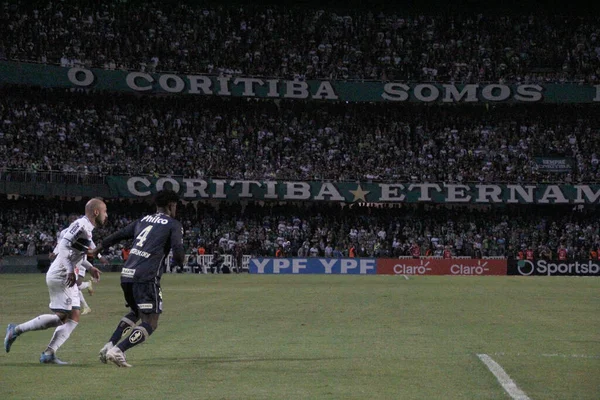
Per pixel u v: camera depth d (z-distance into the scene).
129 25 110.25
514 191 104.00
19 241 89.81
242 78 107.50
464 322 32.31
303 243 97.62
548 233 102.88
